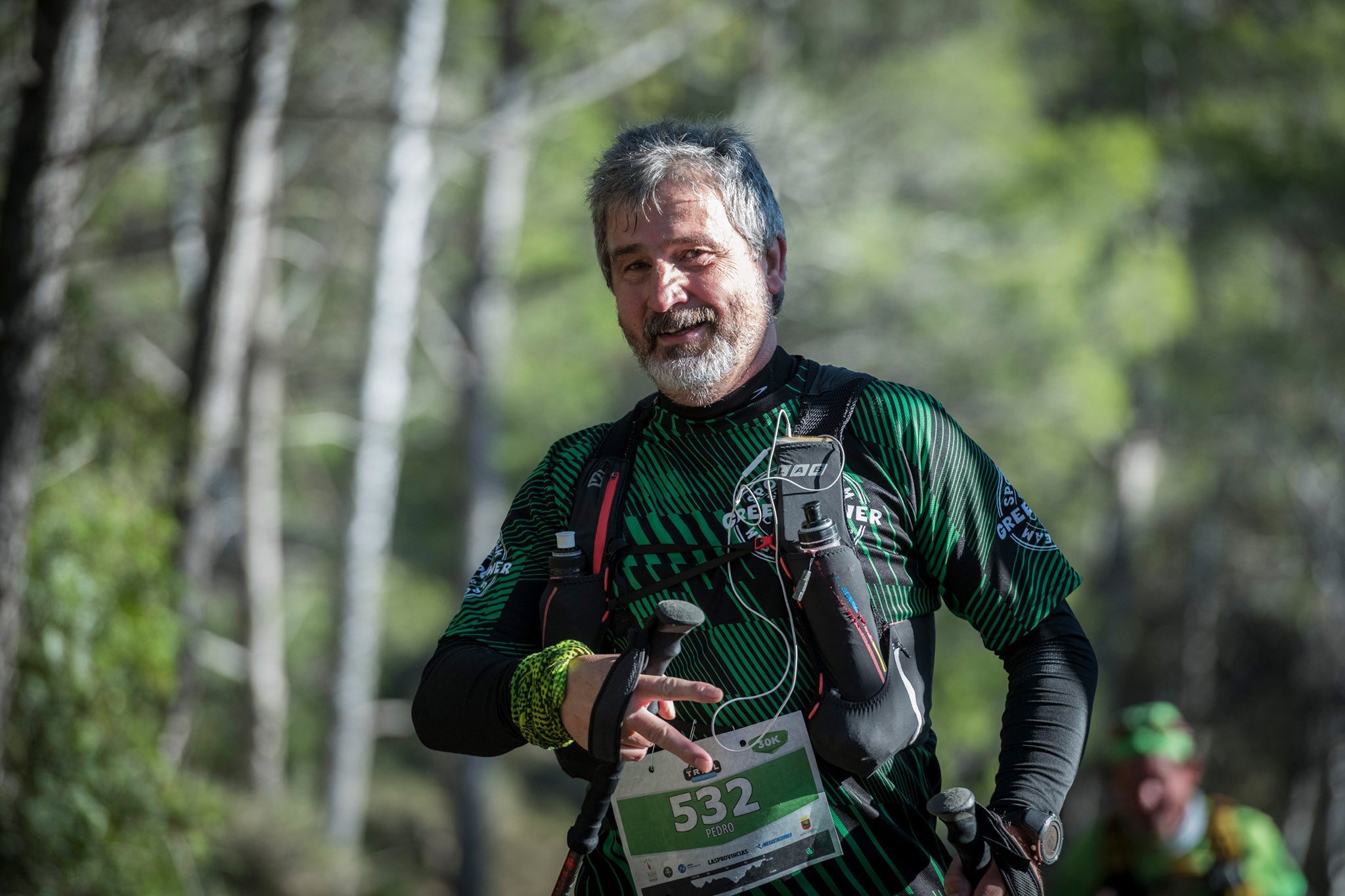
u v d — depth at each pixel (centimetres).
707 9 3675
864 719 470
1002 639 513
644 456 515
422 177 3547
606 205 516
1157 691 6159
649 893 491
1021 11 4228
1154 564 6244
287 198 3850
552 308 4009
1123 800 1020
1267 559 5900
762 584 480
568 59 3691
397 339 3738
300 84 3086
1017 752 491
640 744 451
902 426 500
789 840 477
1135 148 3834
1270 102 4403
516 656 517
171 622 1566
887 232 3728
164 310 3928
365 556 3841
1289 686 6022
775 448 492
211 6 1894
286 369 4628
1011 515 518
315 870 2831
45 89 1270
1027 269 3700
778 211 530
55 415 1491
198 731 2934
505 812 5025
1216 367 4606
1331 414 4912
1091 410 3856
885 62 3916
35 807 1402
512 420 4425
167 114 1836
